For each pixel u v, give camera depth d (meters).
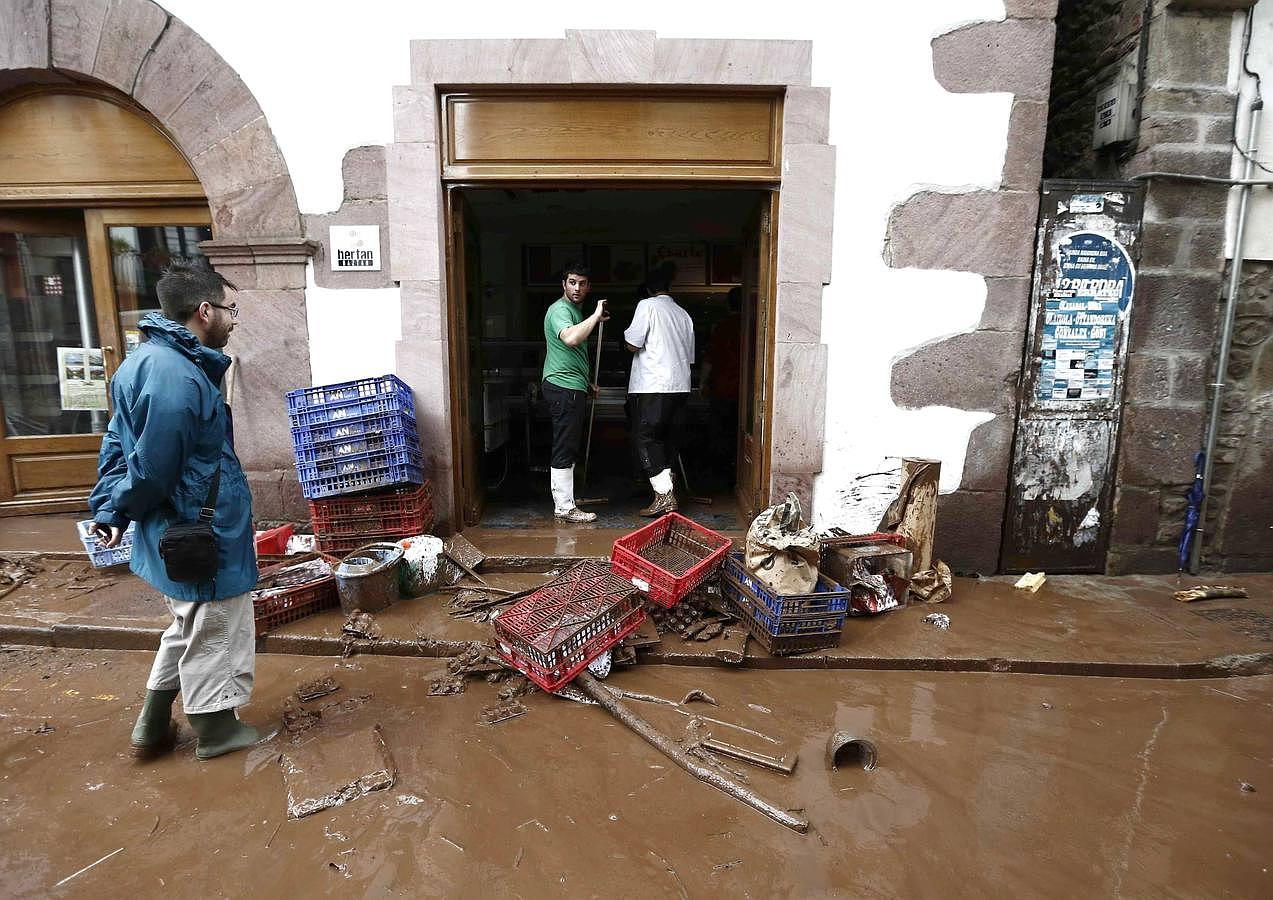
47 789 2.37
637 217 7.11
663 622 3.45
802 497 4.32
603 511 5.14
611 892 1.94
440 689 2.98
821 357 4.15
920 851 2.11
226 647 2.46
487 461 6.31
